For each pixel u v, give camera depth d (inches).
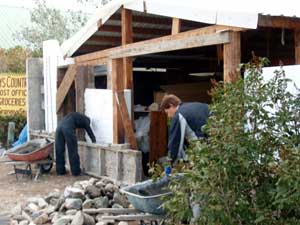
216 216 143.9
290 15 233.0
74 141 395.5
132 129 367.2
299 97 160.6
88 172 399.5
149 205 197.0
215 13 258.7
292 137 147.7
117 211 231.8
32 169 429.4
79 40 425.7
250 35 387.9
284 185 131.7
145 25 428.1
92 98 408.8
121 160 356.2
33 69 514.3
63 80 439.8
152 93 549.6
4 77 615.5
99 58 402.6
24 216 266.7
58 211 262.2
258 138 147.5
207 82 502.9
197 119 224.7
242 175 146.9
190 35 285.6
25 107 606.2
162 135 377.7
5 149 568.4
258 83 154.0
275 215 141.5
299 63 244.1
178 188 157.5
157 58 513.0
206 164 148.0
